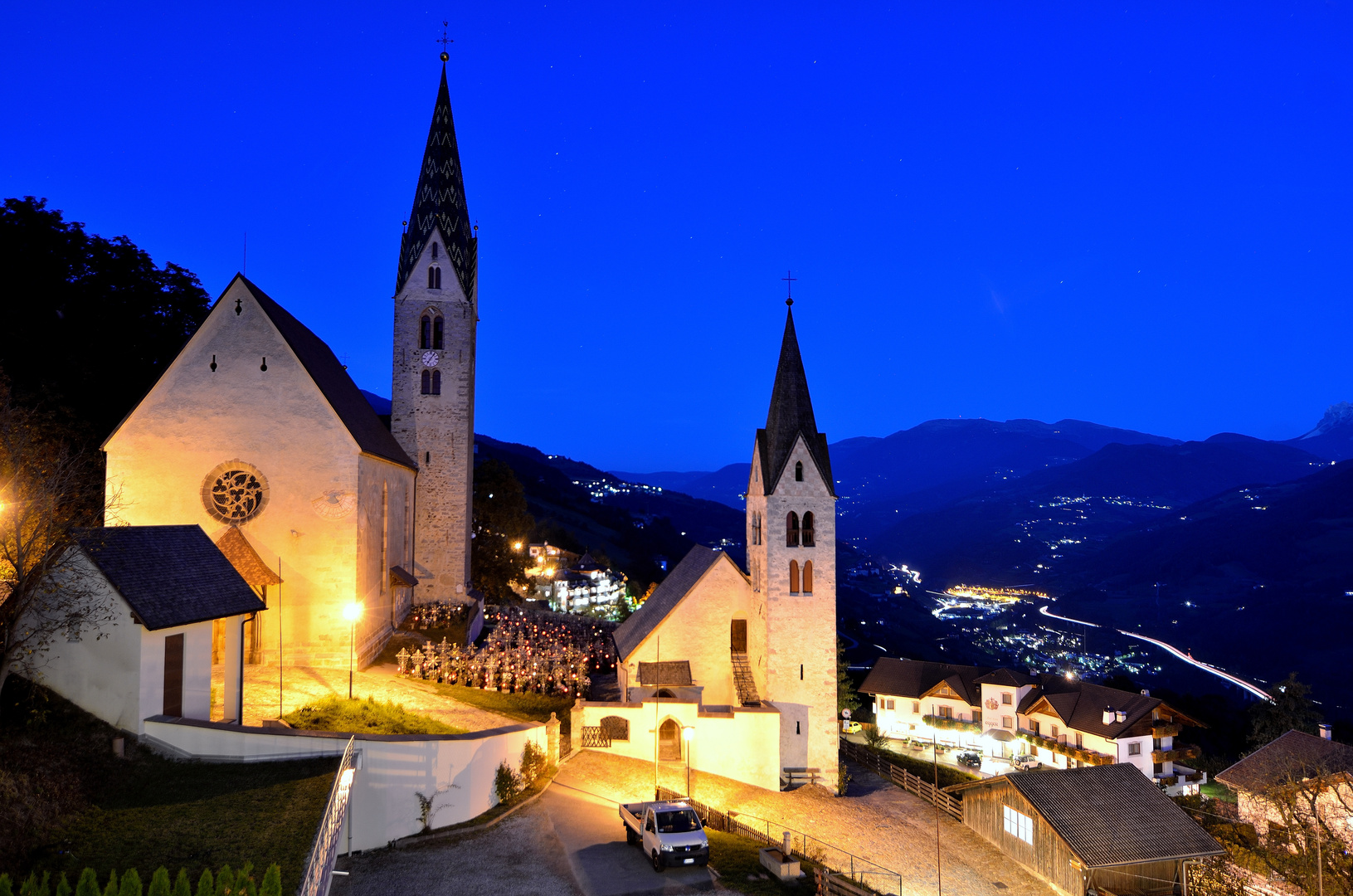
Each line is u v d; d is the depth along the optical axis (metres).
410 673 42.00
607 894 22.83
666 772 35.78
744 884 24.78
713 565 44.59
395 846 24.23
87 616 24.92
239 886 16.23
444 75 63.16
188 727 24.88
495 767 28.17
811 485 42.38
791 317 44.75
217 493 40.88
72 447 44.06
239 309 41.53
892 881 31.50
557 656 45.41
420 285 60.62
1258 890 34.69
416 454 60.00
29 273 47.72
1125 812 35.19
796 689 41.53
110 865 18.77
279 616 40.50
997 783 38.12
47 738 23.16
